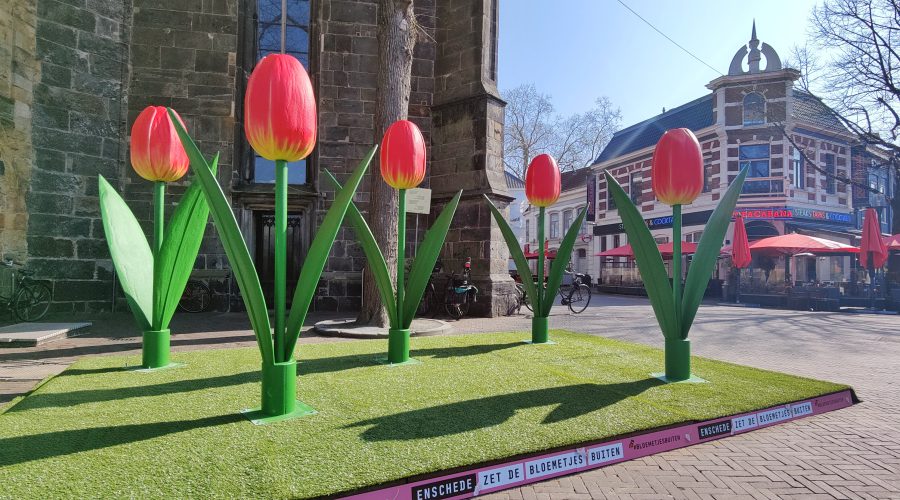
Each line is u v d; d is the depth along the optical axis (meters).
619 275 28.06
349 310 12.53
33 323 8.78
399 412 3.45
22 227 9.96
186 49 11.92
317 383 4.31
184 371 4.78
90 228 11.02
